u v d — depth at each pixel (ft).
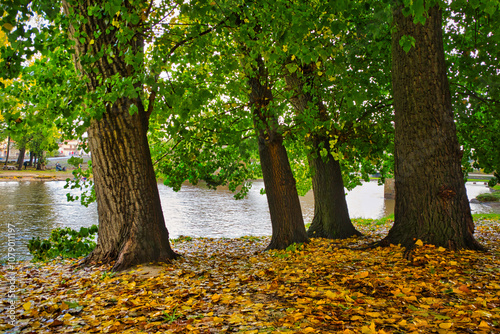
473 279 13.02
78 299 12.85
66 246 24.16
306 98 29.99
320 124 23.29
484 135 28.86
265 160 26.27
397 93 19.97
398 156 19.99
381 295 11.66
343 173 37.55
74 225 46.60
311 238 29.71
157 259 18.93
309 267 16.58
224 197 90.02
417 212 18.92
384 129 30.14
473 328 8.58
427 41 18.89
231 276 15.93
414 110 19.08
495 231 29.48
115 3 12.94
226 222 52.95
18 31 10.91
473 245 17.98
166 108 16.66
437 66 18.86
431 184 18.58
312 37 16.40
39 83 17.49
